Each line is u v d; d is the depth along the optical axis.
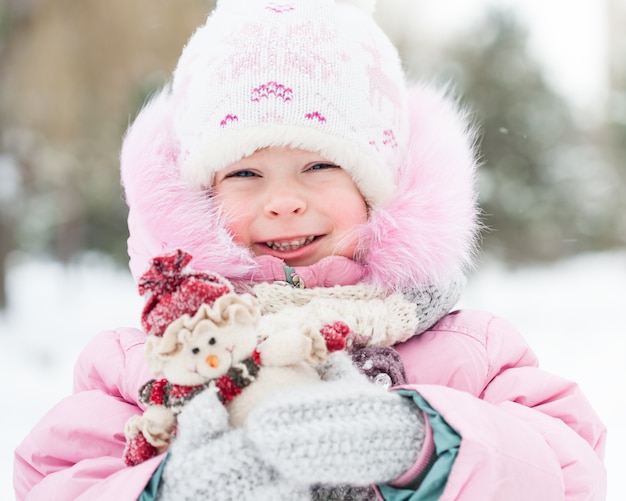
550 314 7.52
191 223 1.53
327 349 1.14
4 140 10.36
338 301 1.43
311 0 1.62
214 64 1.57
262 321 1.32
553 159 11.66
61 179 10.59
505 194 11.16
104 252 11.27
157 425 1.14
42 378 5.28
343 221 1.52
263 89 1.51
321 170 1.53
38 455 1.46
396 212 1.53
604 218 12.55
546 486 1.14
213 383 1.09
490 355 1.54
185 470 1.07
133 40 8.86
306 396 1.08
